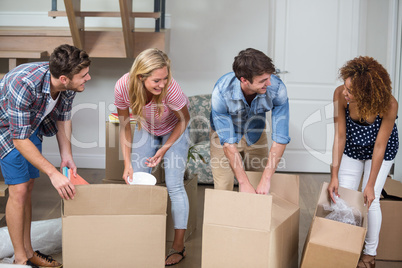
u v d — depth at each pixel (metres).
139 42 4.69
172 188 2.86
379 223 2.77
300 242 3.21
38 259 2.74
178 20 5.43
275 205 2.57
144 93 2.57
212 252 2.34
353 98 2.49
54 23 5.46
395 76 5.13
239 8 5.39
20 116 2.38
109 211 2.37
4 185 3.67
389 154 2.75
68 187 2.31
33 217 3.67
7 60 5.22
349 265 2.26
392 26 5.16
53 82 2.43
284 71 5.40
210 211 2.34
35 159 2.38
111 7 5.42
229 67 5.47
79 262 2.38
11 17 5.47
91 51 4.56
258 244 2.27
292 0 5.38
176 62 5.49
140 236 2.40
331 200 2.67
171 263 2.86
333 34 5.38
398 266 2.91
